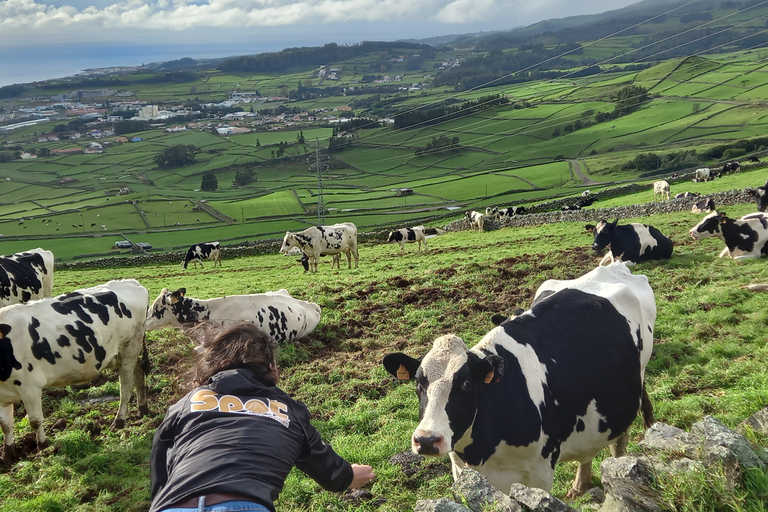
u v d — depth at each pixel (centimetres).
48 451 905
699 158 13775
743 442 411
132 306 1038
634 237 1872
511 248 2855
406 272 2252
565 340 572
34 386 899
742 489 376
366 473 352
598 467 688
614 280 694
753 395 692
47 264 1686
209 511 243
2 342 865
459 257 2650
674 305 1303
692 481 378
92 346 956
